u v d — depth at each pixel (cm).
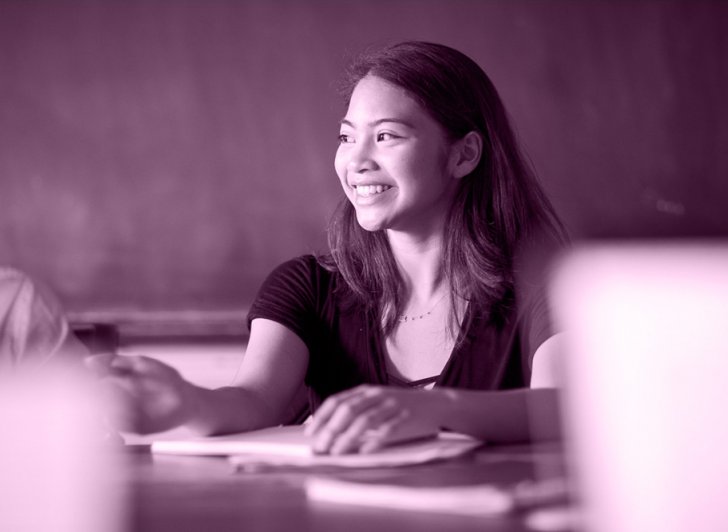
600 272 31
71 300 341
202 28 351
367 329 148
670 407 31
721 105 366
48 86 347
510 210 151
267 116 351
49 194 344
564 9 361
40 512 48
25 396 48
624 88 362
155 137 348
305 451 88
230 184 348
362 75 149
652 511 31
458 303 144
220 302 343
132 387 103
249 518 61
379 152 143
